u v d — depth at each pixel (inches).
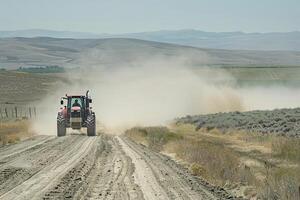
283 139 2098.9
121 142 2226.9
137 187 1035.9
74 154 1668.3
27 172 1242.0
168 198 917.2
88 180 1124.5
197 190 1015.6
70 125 2652.6
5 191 973.8
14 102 7263.8
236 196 1000.2
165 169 1334.9
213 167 1331.2
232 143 2273.6
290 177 1066.1
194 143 1966.0
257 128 2849.4
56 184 1060.5
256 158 1688.0
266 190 999.6
